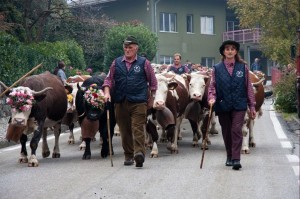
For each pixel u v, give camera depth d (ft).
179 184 31.32
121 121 37.29
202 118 47.21
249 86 35.22
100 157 42.11
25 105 37.19
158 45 153.17
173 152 42.86
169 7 156.66
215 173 34.27
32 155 38.73
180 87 44.68
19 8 106.11
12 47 73.97
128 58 36.81
